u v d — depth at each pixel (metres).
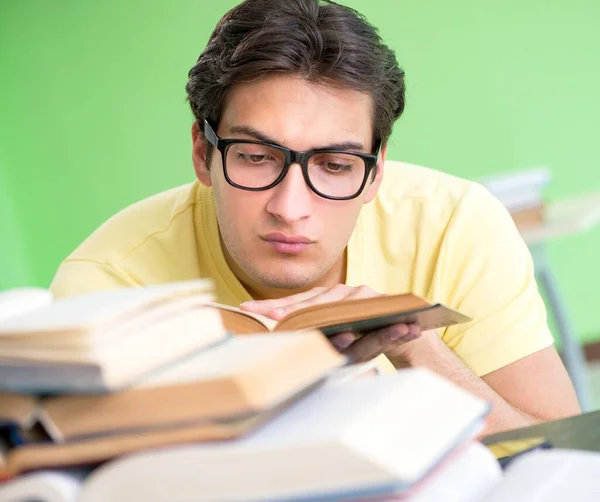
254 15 1.09
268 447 0.46
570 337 2.97
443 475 0.53
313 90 1.07
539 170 2.88
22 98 4.58
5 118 4.59
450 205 1.39
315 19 1.08
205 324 0.55
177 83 4.50
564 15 4.15
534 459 0.59
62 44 4.52
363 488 0.45
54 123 4.58
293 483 0.45
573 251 4.25
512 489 0.55
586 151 4.22
